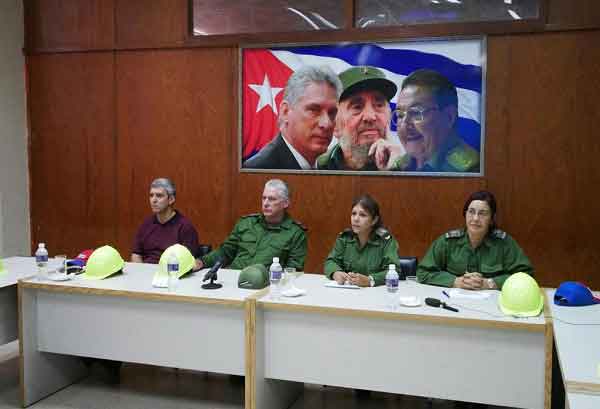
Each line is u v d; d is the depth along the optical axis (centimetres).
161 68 517
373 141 467
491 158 446
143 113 525
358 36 464
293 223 371
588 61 425
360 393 332
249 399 277
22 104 552
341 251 336
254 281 300
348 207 478
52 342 320
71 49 538
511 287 260
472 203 312
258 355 279
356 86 467
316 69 475
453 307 262
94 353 312
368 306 266
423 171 459
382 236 325
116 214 540
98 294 303
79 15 535
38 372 323
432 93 452
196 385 345
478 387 253
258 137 494
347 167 475
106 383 348
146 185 530
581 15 423
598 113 425
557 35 429
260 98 491
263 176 496
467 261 321
